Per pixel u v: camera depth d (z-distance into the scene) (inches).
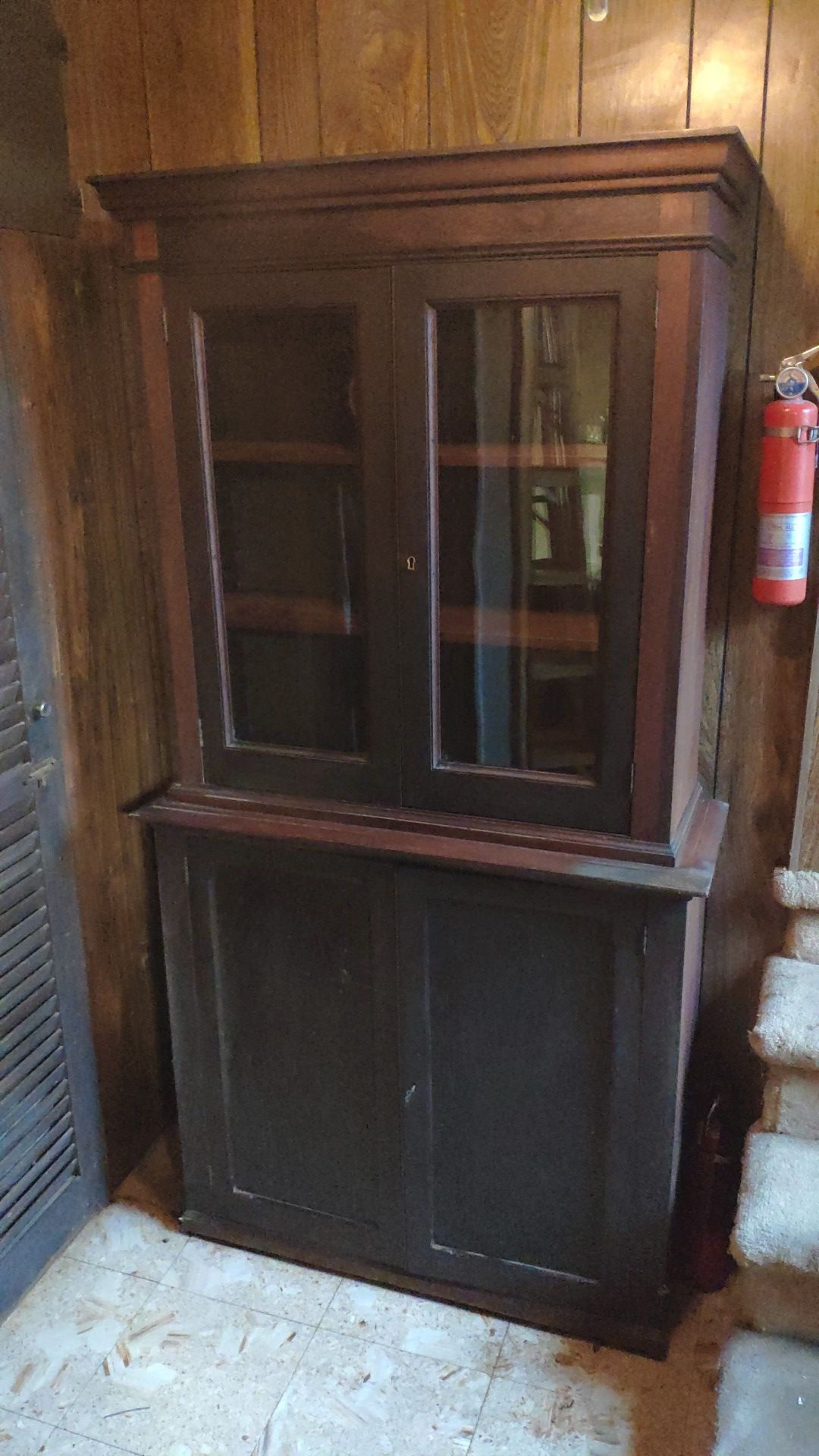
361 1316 71.1
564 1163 66.4
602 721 57.9
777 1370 58.2
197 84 65.7
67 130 67.6
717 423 59.5
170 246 57.9
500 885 61.4
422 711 61.1
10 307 61.9
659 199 49.2
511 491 56.9
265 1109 72.6
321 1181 72.8
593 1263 67.9
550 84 60.3
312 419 59.2
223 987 70.6
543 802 60.4
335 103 64.1
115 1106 80.3
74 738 70.8
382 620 60.3
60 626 68.3
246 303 57.6
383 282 54.7
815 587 63.7
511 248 52.2
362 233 54.2
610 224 50.3
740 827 69.7
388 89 62.9
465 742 61.9
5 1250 69.6
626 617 55.7
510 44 60.1
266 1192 74.8
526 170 50.0
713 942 72.7
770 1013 63.1
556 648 58.5
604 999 62.1
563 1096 64.9
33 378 64.1
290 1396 65.5
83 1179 77.3
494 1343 69.0
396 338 55.4
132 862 79.0
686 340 50.8
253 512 62.1
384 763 63.1
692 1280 72.2
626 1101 63.5
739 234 59.6
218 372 60.1
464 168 50.9
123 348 72.4
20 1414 64.6
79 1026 74.6
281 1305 72.0
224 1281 73.9
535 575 57.9
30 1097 70.1
